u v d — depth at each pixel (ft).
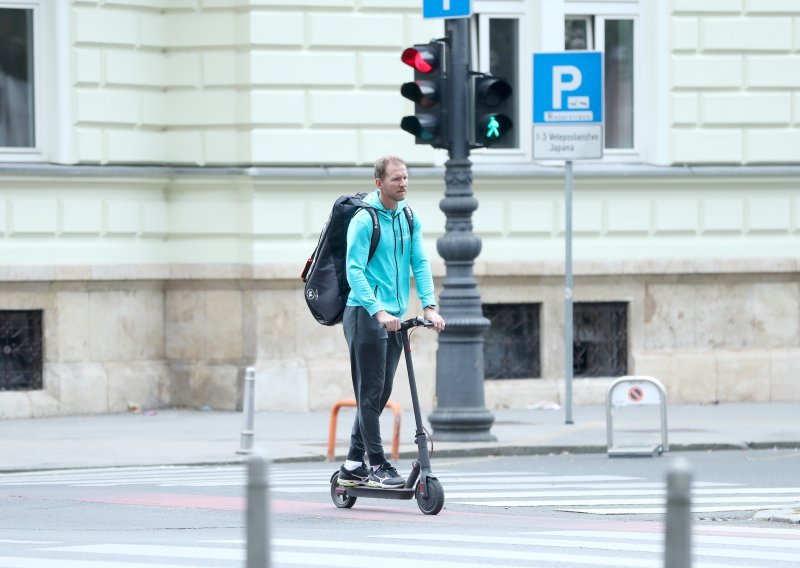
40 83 181.06
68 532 89.45
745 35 198.39
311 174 182.29
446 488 118.21
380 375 98.07
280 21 181.78
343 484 100.58
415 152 186.50
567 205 169.89
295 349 182.70
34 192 178.60
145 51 184.24
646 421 174.81
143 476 128.57
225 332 183.62
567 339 171.53
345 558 76.38
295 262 181.98
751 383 197.98
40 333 180.45
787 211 200.13
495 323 193.36
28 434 161.99
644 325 195.93
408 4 185.26
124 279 182.70
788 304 200.13
